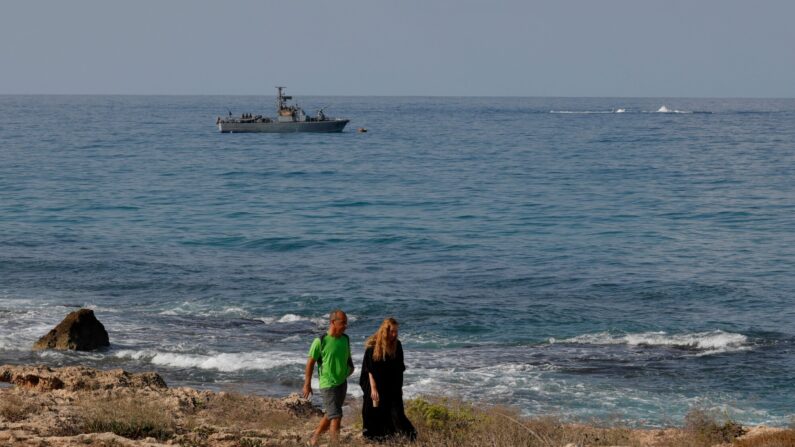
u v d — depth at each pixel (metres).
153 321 45.34
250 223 88.38
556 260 66.69
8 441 17.72
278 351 39.69
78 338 38.94
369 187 127.44
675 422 29.97
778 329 45.25
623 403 32.44
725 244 75.00
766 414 31.42
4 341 39.69
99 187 121.06
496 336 43.41
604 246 74.00
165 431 20.25
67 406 23.00
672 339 42.78
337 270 61.72
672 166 161.62
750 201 107.88
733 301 52.16
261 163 169.38
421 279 58.47
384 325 18.81
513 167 162.62
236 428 21.44
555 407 31.70
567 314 48.22
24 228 80.19
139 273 58.78
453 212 98.62
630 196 115.00
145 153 190.75
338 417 18.66
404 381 34.69
